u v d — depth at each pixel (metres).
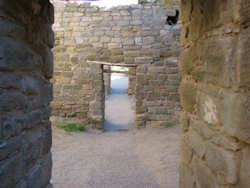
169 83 6.27
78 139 5.38
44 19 1.72
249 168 1.05
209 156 1.36
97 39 6.20
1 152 1.12
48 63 1.83
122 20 6.16
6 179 1.17
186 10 1.83
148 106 6.32
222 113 1.21
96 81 6.27
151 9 6.14
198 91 1.55
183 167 1.84
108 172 3.46
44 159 1.77
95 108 6.31
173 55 6.20
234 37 1.12
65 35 6.21
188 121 1.76
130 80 12.76
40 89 1.66
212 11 1.32
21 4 1.32
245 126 1.03
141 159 4.04
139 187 2.94
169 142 4.95
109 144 5.12
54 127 5.89
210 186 1.33
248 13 1.01
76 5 6.13
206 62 1.40
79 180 3.17
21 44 1.33
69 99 6.33
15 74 1.26
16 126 1.27
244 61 1.05
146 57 6.22
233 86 1.12
